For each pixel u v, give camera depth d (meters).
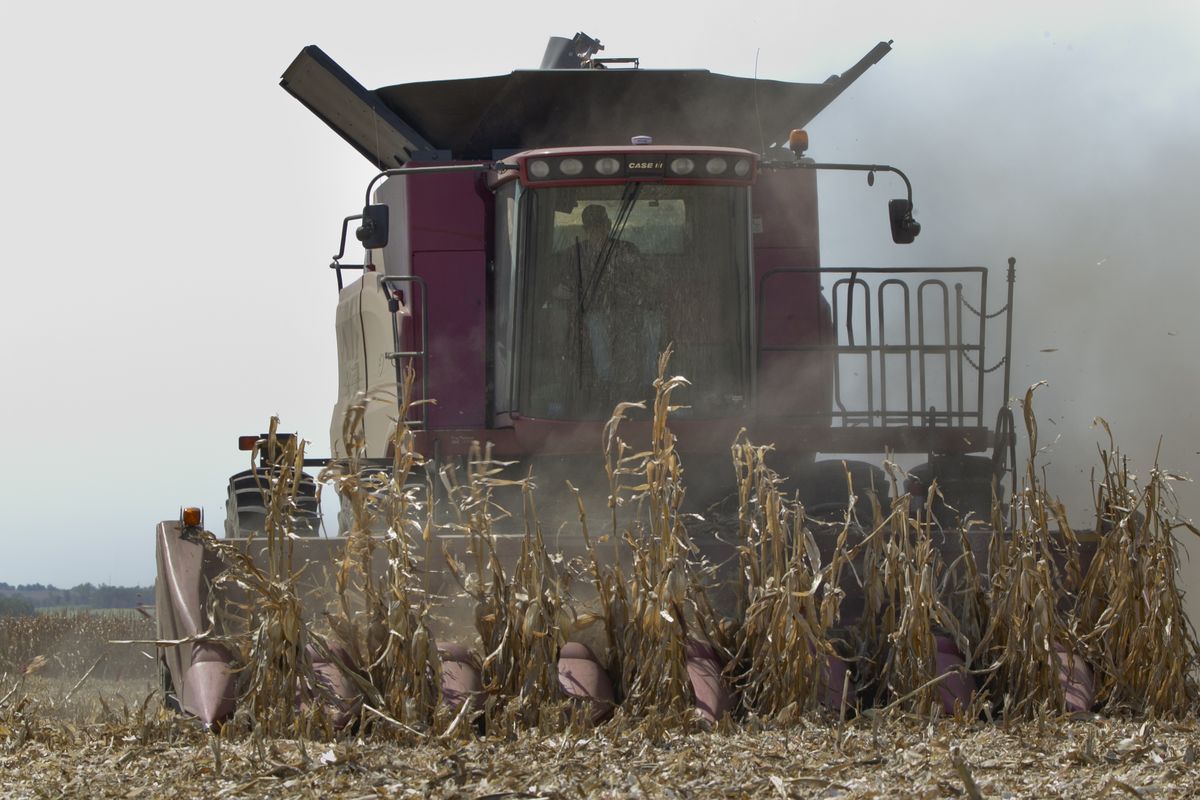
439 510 16.62
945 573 13.38
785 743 10.61
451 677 11.88
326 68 20.52
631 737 10.80
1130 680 12.77
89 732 11.28
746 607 12.65
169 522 13.05
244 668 11.53
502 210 18.02
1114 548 13.09
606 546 13.05
